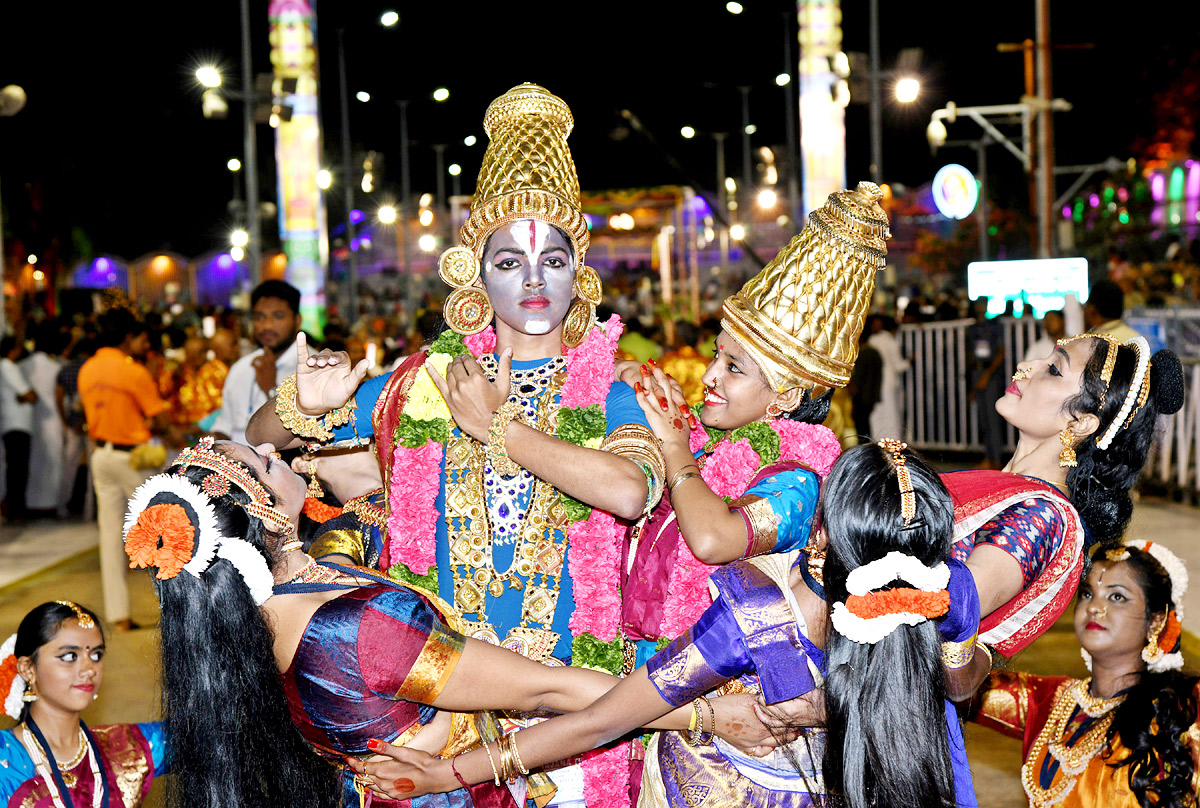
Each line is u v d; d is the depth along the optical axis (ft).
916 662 7.04
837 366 8.75
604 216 110.01
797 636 7.36
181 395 29.78
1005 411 9.17
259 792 7.08
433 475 8.93
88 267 112.37
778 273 8.83
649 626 8.82
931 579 6.86
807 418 9.14
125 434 23.17
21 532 34.71
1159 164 72.54
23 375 36.96
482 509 8.86
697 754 8.10
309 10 43.19
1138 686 9.59
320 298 43.29
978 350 41.75
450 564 8.89
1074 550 8.20
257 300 19.35
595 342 9.19
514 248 8.83
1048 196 48.14
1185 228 67.10
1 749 10.15
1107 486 8.89
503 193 8.89
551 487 8.84
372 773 7.43
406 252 108.88
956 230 98.89
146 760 10.89
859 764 7.06
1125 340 8.98
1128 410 8.67
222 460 7.47
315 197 43.16
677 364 33.04
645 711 7.37
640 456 8.25
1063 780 9.93
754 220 113.29
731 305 8.96
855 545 7.02
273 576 7.50
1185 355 32.48
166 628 7.16
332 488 10.01
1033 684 10.51
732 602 7.40
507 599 8.83
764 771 7.90
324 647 7.10
